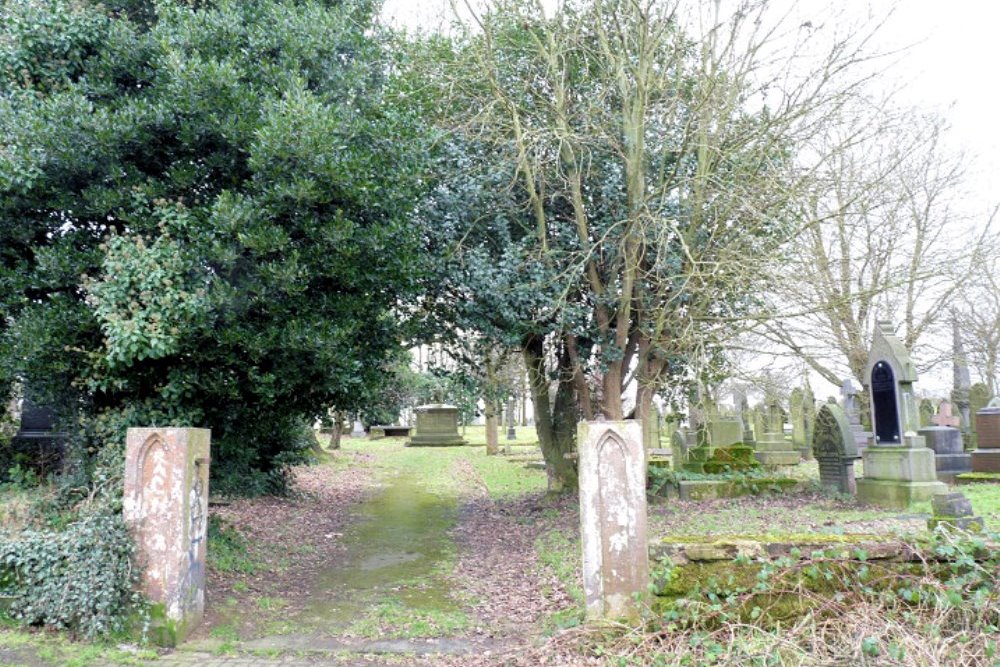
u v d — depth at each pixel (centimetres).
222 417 954
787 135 1229
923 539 604
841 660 529
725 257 1108
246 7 941
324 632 702
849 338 2075
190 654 630
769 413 1772
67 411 935
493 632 691
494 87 1176
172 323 777
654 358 1331
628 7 1251
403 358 1457
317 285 920
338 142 841
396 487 1905
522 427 5166
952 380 2739
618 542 619
